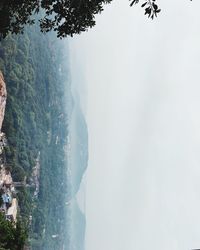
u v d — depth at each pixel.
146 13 9.78
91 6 11.59
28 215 133.88
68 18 11.83
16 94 141.25
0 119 90.06
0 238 25.89
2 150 118.50
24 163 141.75
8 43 132.25
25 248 29.80
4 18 12.09
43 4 12.09
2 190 104.75
